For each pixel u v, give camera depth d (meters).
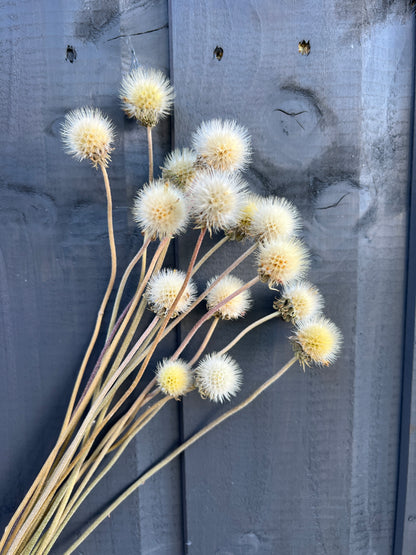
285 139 0.23
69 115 0.23
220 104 0.23
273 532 0.25
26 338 0.24
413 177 0.23
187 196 0.20
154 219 0.18
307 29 0.23
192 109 0.23
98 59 0.23
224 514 0.25
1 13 0.22
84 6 0.22
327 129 0.23
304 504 0.25
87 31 0.22
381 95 0.23
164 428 0.25
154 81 0.20
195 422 0.24
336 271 0.24
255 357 0.24
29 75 0.23
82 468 0.21
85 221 0.24
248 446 0.25
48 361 0.24
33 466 0.24
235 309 0.22
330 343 0.21
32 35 0.22
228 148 0.19
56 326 0.24
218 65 0.23
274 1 0.22
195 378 0.22
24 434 0.24
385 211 0.24
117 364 0.22
